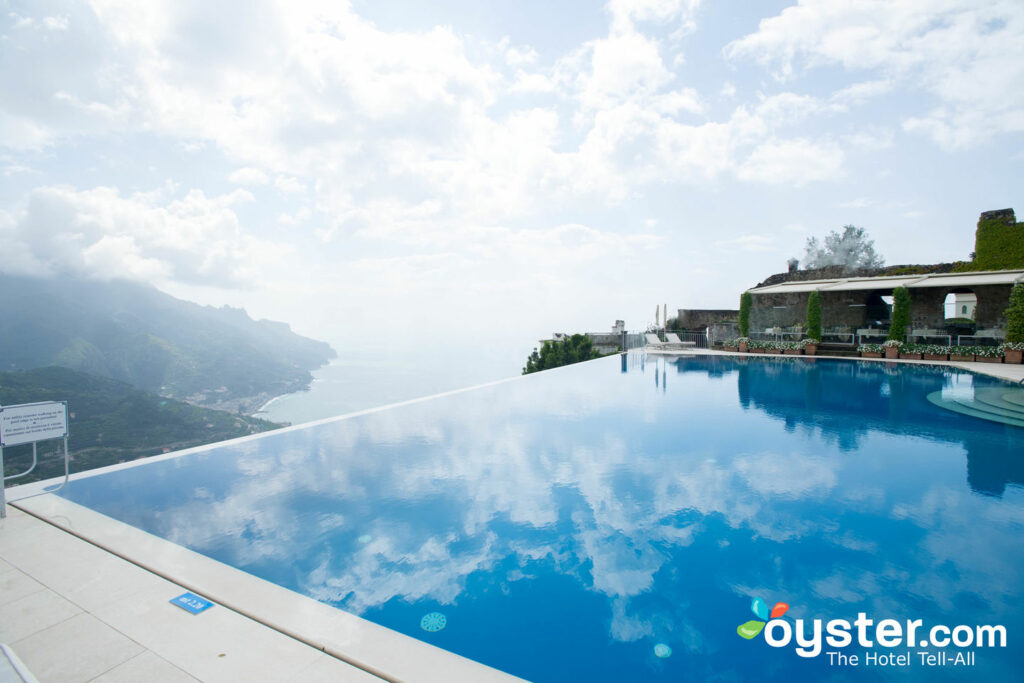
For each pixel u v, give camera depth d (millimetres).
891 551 3723
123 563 3553
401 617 2949
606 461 6164
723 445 6922
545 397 11352
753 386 12867
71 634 2668
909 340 19938
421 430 7957
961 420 8516
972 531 4066
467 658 2551
